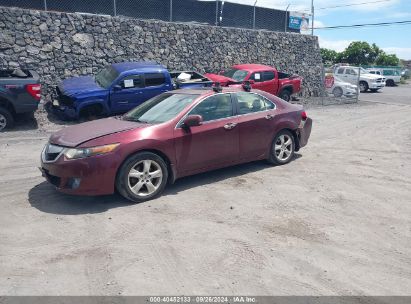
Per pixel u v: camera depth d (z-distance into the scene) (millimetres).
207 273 3615
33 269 3697
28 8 14664
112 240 4297
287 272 3631
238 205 5324
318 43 23609
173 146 5621
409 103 22078
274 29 22125
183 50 17719
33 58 13906
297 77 18938
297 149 7746
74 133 5547
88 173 5035
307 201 5488
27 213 5074
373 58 60344
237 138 6414
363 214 5035
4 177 6730
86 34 14977
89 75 15109
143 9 17391
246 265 3754
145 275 3586
